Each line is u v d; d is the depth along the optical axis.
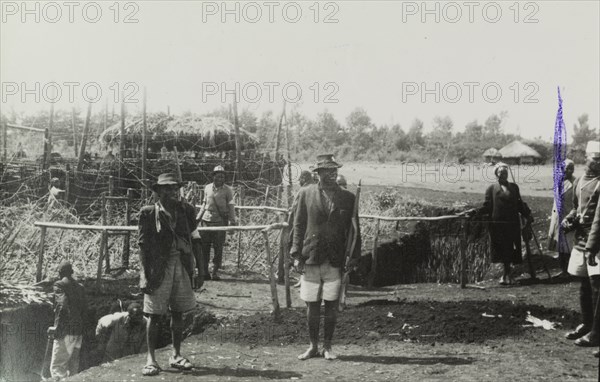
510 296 8.70
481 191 21.17
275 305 7.16
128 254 10.04
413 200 15.72
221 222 9.97
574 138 29.89
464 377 5.09
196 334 7.40
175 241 5.43
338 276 5.71
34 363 8.17
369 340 6.34
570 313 7.26
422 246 13.08
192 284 5.68
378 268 11.72
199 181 17.06
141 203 14.43
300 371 5.38
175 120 18.39
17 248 10.21
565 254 9.30
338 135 49.78
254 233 12.34
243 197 13.98
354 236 5.77
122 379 5.23
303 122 49.22
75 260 10.09
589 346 5.99
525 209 10.02
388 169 35.75
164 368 5.55
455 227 13.08
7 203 14.45
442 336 6.39
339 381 5.07
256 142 19.47
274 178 17.44
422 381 5.02
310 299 5.72
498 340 6.25
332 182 5.69
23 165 16.84
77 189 15.23
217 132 17.92
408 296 8.93
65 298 7.56
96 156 18.23
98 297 8.45
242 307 7.96
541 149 44.75
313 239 5.63
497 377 5.07
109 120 25.64
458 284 10.22
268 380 5.13
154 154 17.86
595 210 5.82
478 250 12.38
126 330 7.88
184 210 5.54
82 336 7.77
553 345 6.06
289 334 6.63
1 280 8.80
